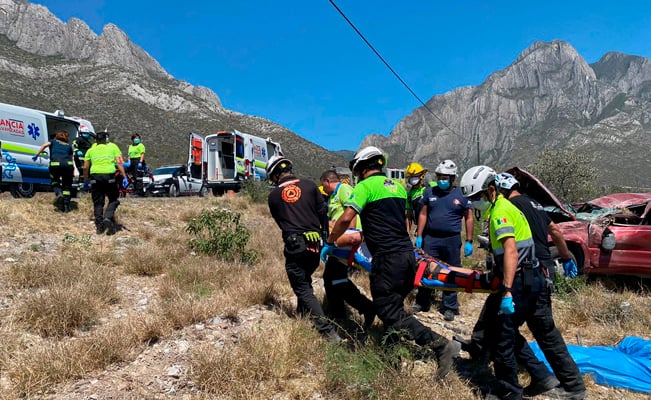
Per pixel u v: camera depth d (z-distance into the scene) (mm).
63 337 4109
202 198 14695
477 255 9422
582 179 20812
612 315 5637
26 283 5254
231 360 3658
